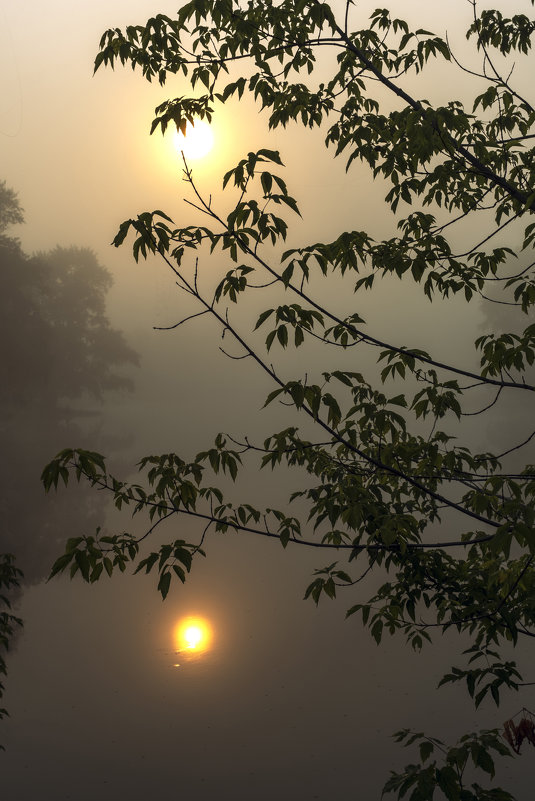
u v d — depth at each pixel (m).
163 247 3.44
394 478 4.41
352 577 14.12
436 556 4.41
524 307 4.44
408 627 4.26
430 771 3.11
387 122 5.01
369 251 4.55
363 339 3.62
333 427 3.50
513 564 3.84
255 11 4.65
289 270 3.37
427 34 4.83
